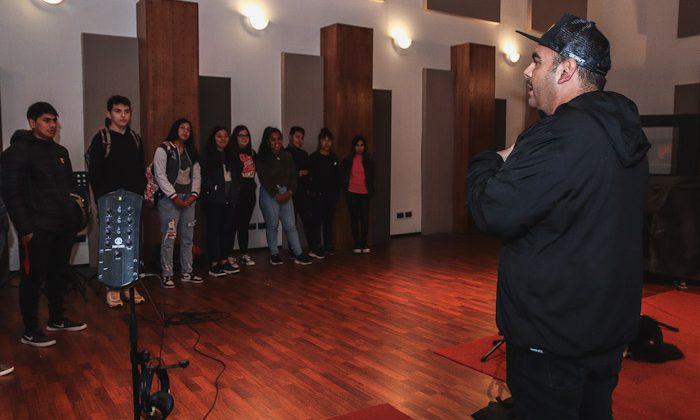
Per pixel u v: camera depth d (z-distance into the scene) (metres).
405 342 3.90
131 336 1.96
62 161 3.84
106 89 6.20
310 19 7.61
